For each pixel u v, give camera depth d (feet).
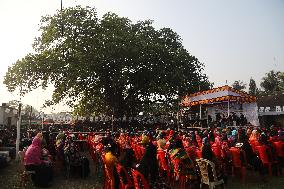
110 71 124.67
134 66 123.95
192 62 147.23
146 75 129.70
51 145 42.75
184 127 93.61
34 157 32.65
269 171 34.68
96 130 113.80
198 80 148.46
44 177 32.86
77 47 117.91
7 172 41.14
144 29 147.13
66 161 37.42
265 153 33.99
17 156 49.88
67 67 116.47
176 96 140.46
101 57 115.85
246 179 34.35
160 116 145.69
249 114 86.79
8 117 135.74
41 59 119.96
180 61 139.64
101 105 146.20
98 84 131.85
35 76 120.67
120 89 133.59
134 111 144.46
